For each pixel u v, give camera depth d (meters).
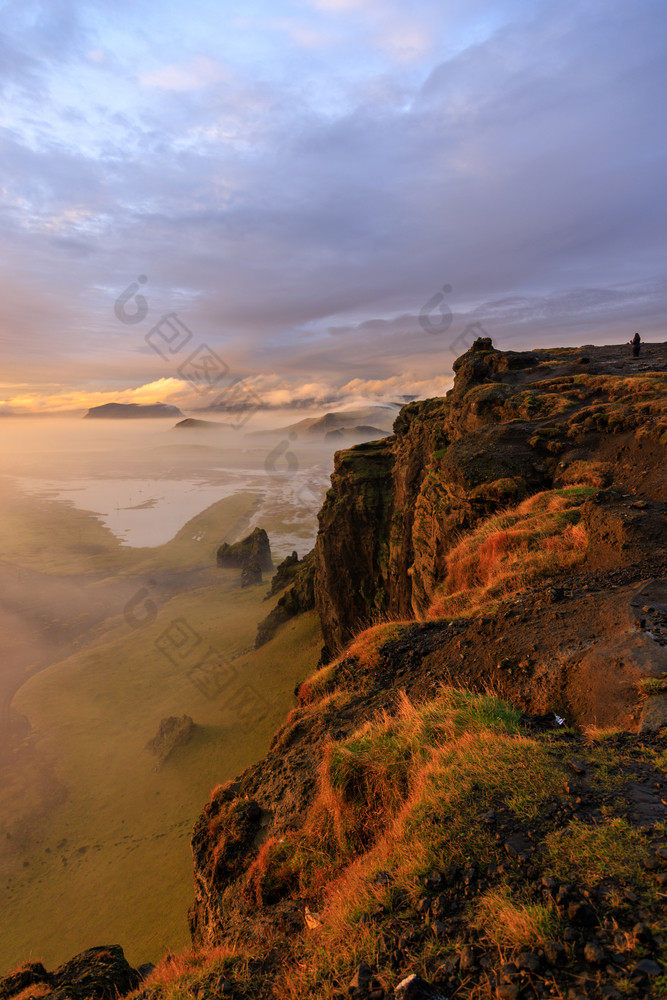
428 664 10.46
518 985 3.12
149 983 5.54
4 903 40.03
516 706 8.00
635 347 33.91
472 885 4.08
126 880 39.06
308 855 6.76
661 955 3.03
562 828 4.39
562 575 12.25
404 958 3.71
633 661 7.33
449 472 21.97
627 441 18.09
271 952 4.91
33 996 6.44
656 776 4.97
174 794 49.41
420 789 5.64
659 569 10.33
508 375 31.16
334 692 11.00
